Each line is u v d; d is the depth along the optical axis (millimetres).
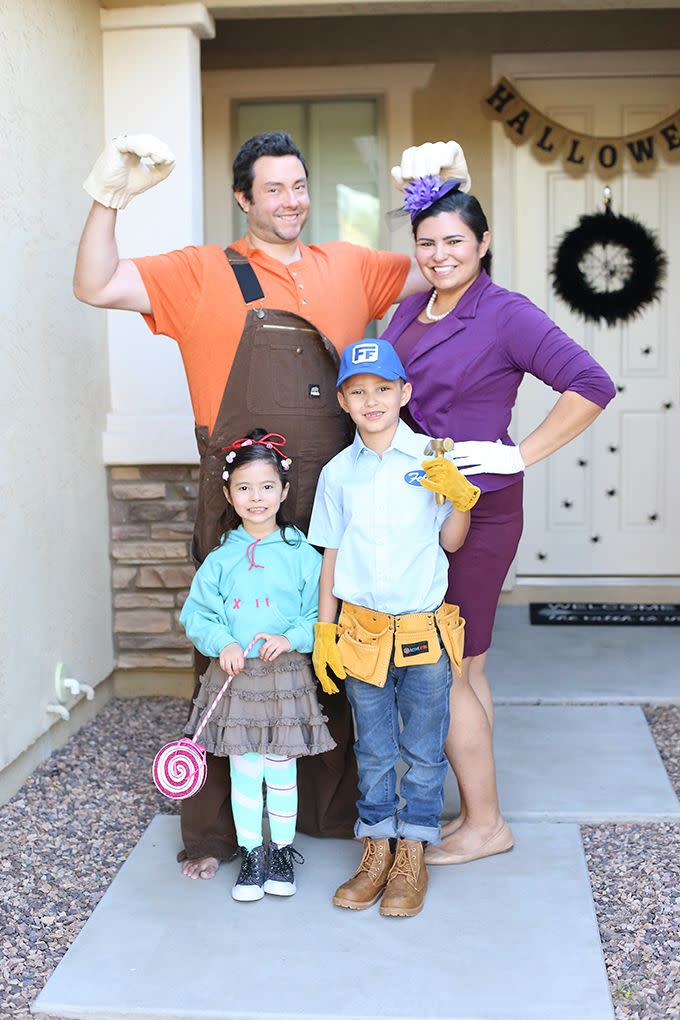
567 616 5297
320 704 2945
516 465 2646
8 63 3262
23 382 3389
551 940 2588
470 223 2707
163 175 2658
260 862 2820
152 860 3014
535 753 3699
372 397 2615
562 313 5402
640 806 3273
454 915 2703
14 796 3408
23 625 3398
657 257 5336
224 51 5238
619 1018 2334
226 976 2473
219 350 2807
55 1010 2375
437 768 2740
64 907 2812
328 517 2740
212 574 2809
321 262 2939
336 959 2531
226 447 2844
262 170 2754
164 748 2721
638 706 4164
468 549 2803
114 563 4316
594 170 5285
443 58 5203
